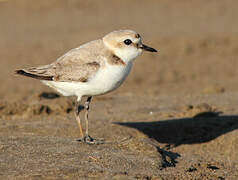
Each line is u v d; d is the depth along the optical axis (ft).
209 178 25.77
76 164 25.27
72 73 29.48
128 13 132.67
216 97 51.78
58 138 31.17
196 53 92.63
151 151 29.35
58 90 31.27
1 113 40.06
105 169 24.76
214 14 127.34
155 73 79.20
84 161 25.95
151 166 26.55
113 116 41.88
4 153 26.63
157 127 38.40
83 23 120.57
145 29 111.04
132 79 74.74
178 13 130.93
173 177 24.90
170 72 79.41
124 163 26.30
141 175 24.20
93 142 30.19
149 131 37.32
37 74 30.35
